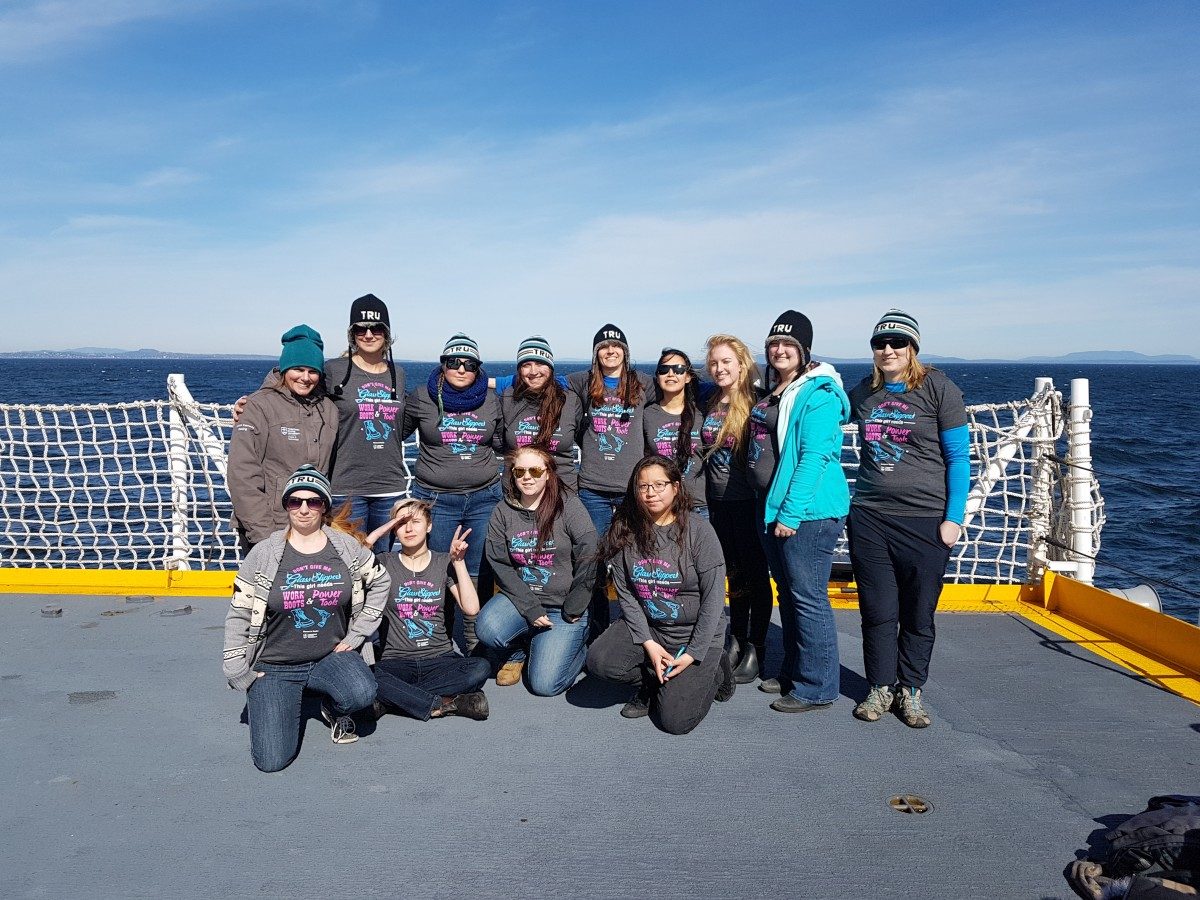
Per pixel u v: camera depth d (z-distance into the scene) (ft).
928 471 12.32
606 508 15.55
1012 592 19.12
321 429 14.26
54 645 16.10
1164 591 43.32
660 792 10.66
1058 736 12.28
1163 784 10.86
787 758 11.64
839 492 12.81
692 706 12.32
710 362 14.02
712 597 12.53
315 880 8.76
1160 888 7.95
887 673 12.84
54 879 8.76
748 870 8.96
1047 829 9.78
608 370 15.44
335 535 12.04
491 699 13.91
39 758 11.52
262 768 11.14
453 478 15.40
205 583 20.12
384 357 15.34
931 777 11.06
